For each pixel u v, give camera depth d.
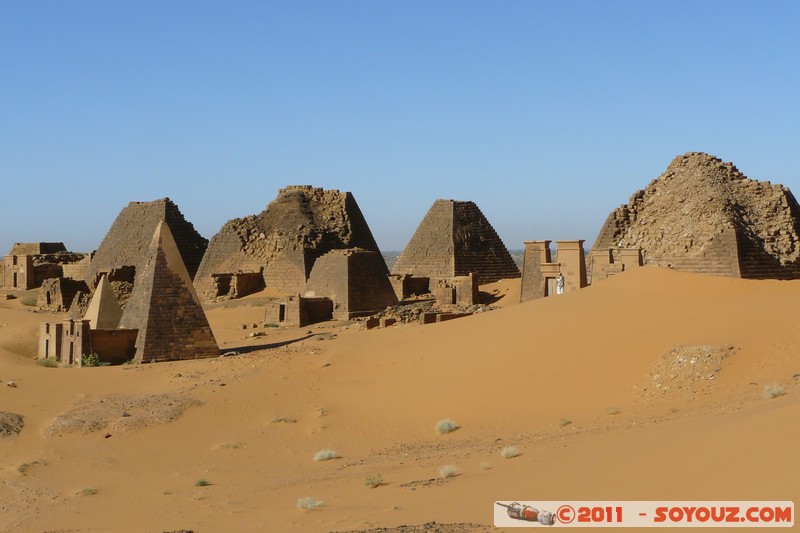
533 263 71.19
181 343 56.84
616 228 74.62
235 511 24.41
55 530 24.42
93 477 32.28
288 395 42.19
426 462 27.95
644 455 20.67
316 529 20.08
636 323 39.75
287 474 30.08
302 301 82.75
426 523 18.48
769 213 69.06
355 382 42.84
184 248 125.19
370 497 23.27
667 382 32.84
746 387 30.33
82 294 96.69
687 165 74.94
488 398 36.50
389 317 72.56
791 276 66.00
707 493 16.62
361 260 85.31
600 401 33.50
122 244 126.56
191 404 41.12
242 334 77.50
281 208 116.94
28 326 79.19
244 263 112.06
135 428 38.34
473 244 109.62
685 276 44.59
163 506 26.41
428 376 40.81
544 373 37.28
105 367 54.06
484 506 19.41
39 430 39.31
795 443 17.72
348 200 118.69
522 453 26.28
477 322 48.22
